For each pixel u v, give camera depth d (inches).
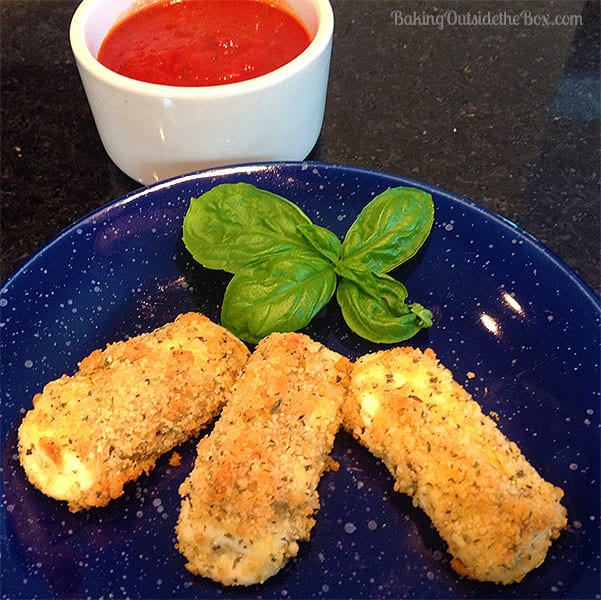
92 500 8.6
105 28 11.1
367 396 9.0
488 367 9.7
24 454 8.7
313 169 10.9
